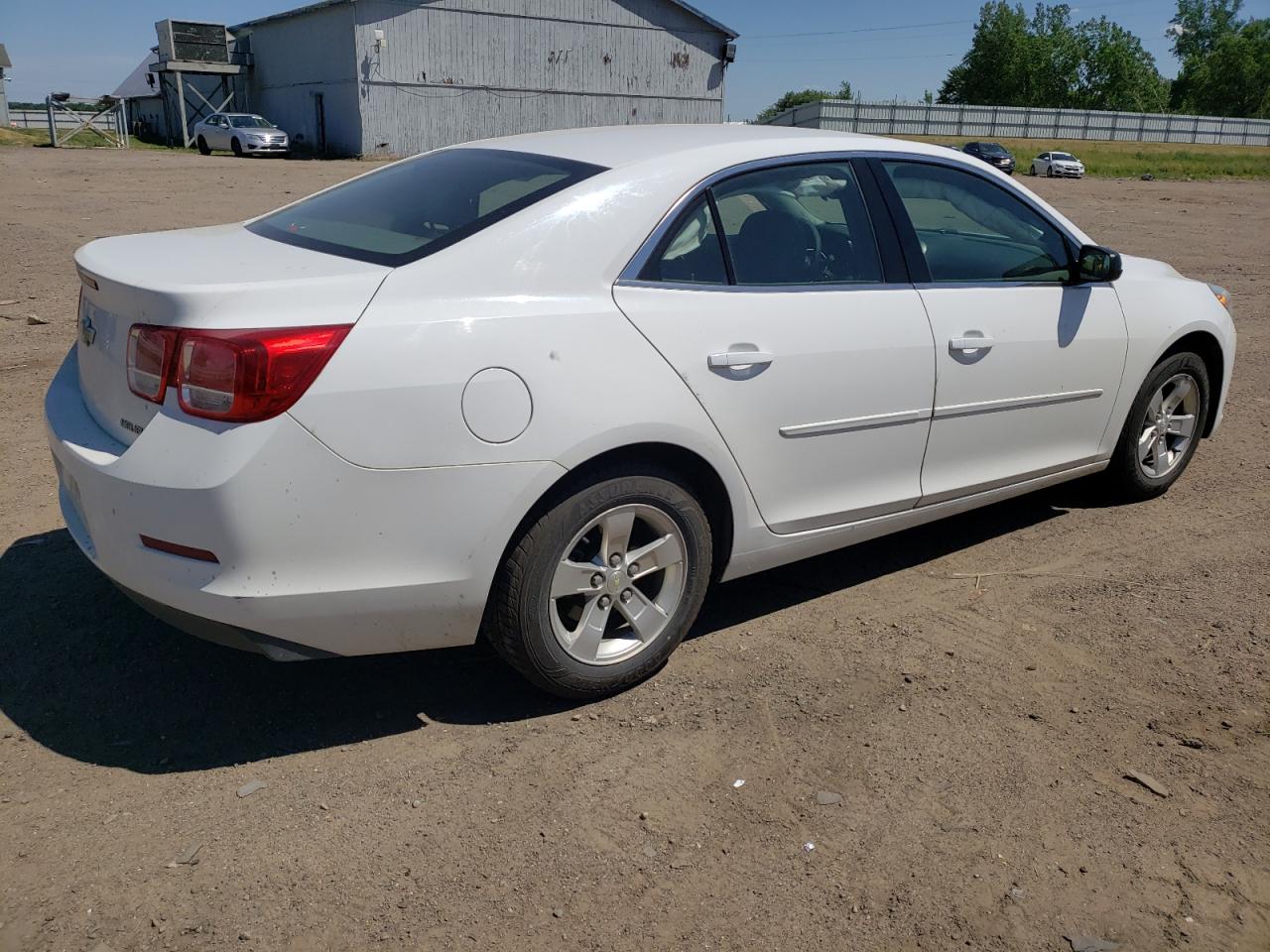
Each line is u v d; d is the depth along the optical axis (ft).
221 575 8.66
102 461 9.11
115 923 7.65
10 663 10.97
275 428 8.50
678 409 10.21
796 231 11.64
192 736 9.95
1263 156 198.90
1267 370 25.98
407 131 126.21
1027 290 13.66
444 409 9.01
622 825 8.89
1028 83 300.61
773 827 8.92
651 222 10.45
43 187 62.75
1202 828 9.05
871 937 7.78
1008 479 13.99
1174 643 12.23
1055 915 8.04
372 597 9.11
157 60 157.79
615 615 11.09
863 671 11.44
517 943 7.62
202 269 9.41
